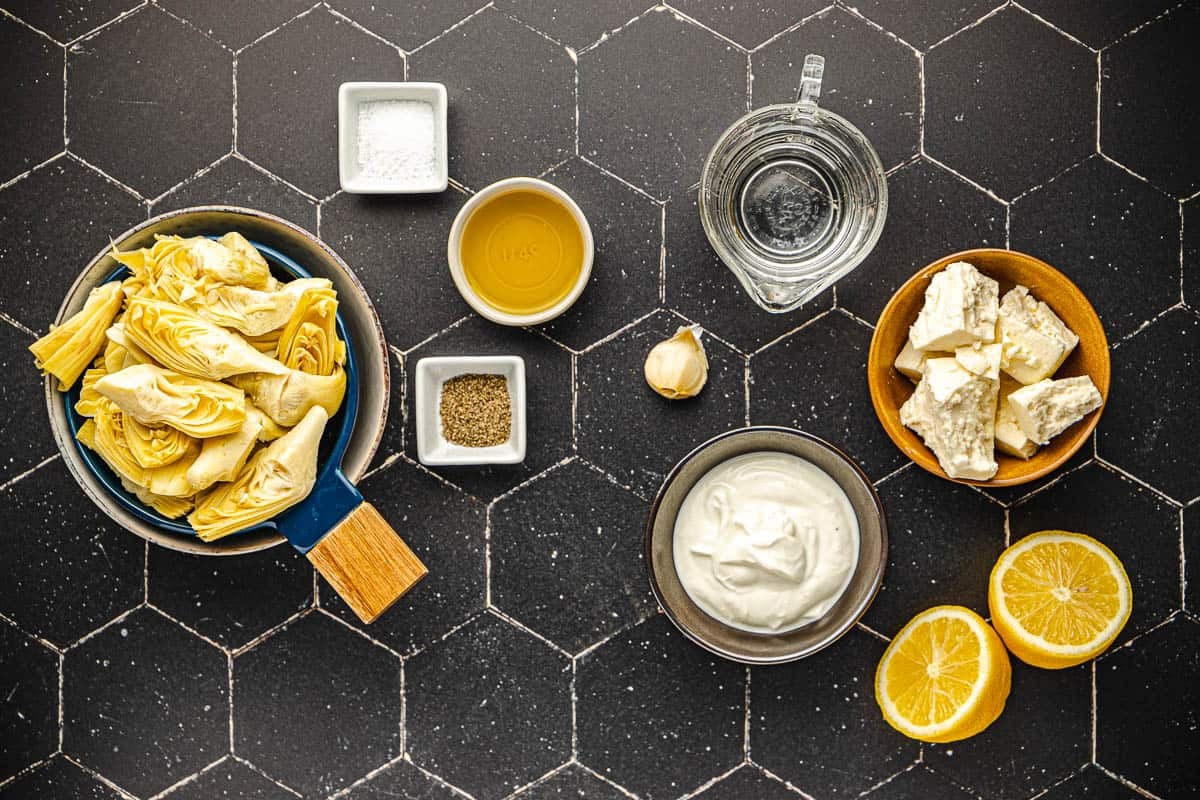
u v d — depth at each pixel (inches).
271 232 33.7
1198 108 35.9
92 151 35.7
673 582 35.0
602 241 35.8
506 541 35.9
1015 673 36.1
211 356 32.0
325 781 35.9
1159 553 35.9
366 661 35.9
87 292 33.0
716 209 34.7
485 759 35.9
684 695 35.9
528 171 35.8
